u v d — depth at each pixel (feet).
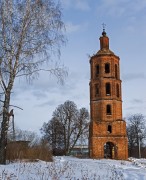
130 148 288.10
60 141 234.99
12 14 56.29
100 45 200.23
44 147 81.61
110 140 179.22
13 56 55.83
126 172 58.18
